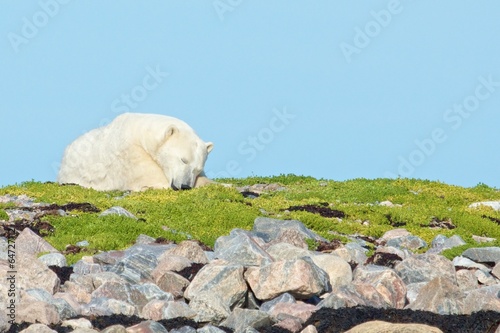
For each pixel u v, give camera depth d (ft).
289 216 246.47
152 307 132.16
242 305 141.28
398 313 125.49
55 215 233.14
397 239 224.12
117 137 304.30
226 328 125.49
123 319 126.82
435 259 165.27
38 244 189.06
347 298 132.98
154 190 287.69
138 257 164.35
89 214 234.17
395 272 156.97
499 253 188.96
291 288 139.23
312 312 129.90
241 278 141.59
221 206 257.55
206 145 306.96
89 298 143.43
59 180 318.65
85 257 179.11
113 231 213.87
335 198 306.96
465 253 192.95
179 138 298.35
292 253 163.02
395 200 301.02
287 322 124.47
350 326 120.47
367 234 240.12
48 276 143.64
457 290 133.49
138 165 301.43
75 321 122.62
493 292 144.56
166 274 151.02
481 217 271.69
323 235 225.56
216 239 207.10
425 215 268.00
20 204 258.78
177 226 228.43
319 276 143.64
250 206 266.57
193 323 127.75
